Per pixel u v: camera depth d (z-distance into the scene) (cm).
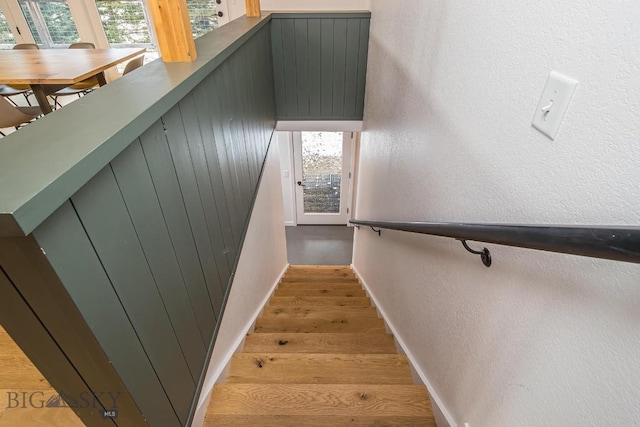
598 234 47
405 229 143
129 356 73
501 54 84
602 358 57
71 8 427
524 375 79
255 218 233
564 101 63
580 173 60
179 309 101
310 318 232
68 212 55
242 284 193
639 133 48
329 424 127
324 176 547
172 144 96
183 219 105
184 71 105
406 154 177
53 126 66
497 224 74
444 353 129
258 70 233
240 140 182
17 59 263
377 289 261
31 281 54
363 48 301
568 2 61
